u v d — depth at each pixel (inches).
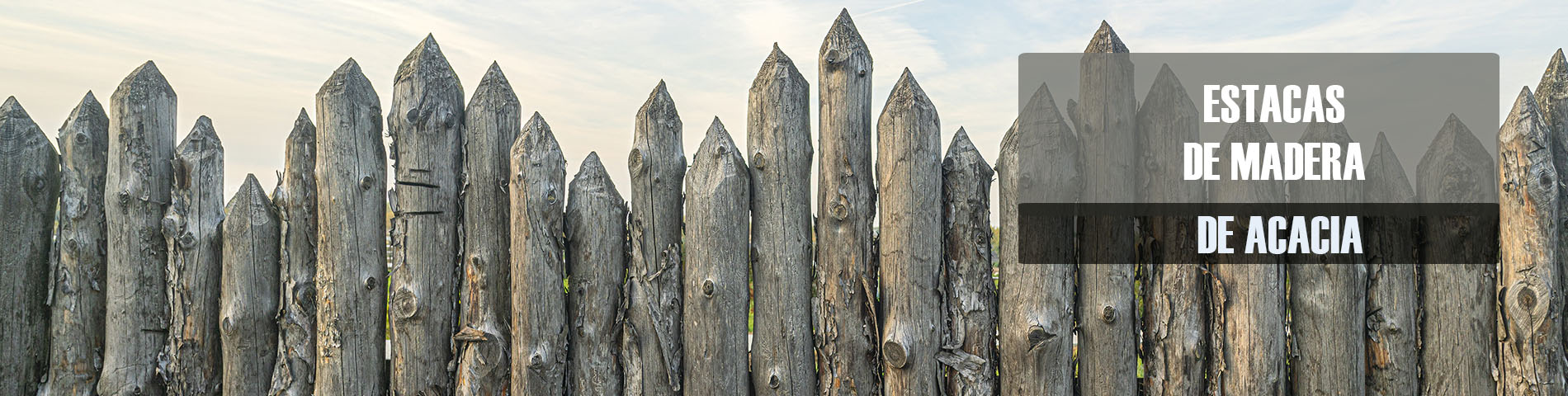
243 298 170.2
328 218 167.0
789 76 162.9
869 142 163.3
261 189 173.8
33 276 175.0
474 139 167.6
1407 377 156.0
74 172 173.8
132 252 171.8
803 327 162.6
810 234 165.2
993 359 161.8
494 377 166.4
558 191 165.0
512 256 164.2
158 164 173.6
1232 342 154.8
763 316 163.3
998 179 162.2
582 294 166.4
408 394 166.4
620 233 168.1
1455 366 153.9
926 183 157.6
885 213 159.3
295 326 170.2
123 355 172.1
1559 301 146.4
